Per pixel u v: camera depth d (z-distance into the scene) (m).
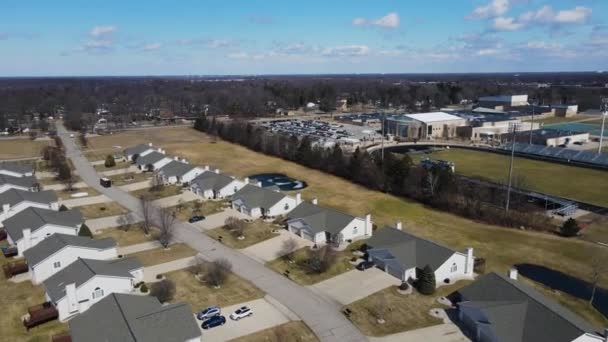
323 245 64.44
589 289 53.22
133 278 50.94
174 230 72.12
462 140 161.75
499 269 58.31
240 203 80.88
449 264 53.78
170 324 38.69
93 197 91.38
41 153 131.50
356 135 169.38
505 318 40.47
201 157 130.00
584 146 147.00
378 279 54.47
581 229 71.81
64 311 45.59
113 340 36.31
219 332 43.34
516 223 73.50
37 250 56.22
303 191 95.44
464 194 82.88
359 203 86.75
